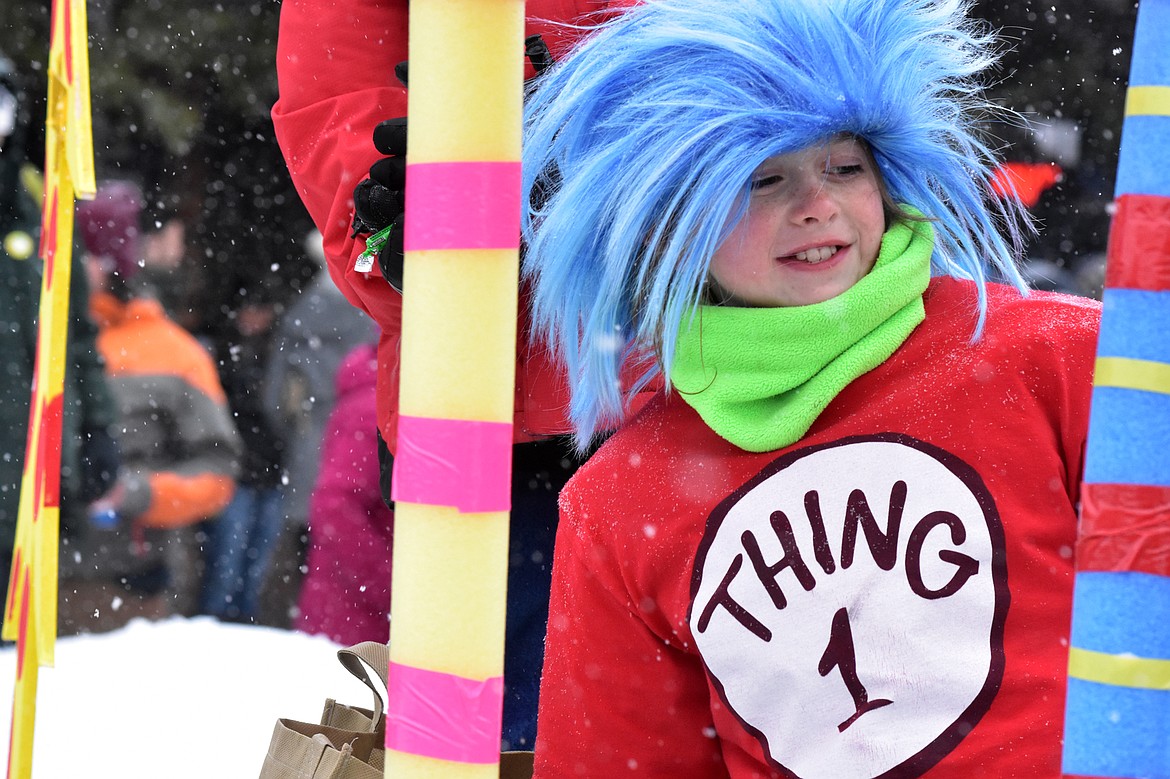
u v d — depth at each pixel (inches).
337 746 222.4
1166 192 94.7
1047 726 157.8
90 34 939.3
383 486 241.1
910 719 161.8
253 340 822.5
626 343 185.5
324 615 500.1
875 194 170.2
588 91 174.9
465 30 103.7
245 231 885.8
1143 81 95.0
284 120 236.2
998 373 167.2
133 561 611.8
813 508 168.2
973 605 161.0
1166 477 95.7
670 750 186.1
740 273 169.5
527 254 193.3
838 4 169.5
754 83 164.4
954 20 185.9
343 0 230.4
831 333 167.8
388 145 214.2
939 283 181.9
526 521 236.7
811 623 166.4
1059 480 164.7
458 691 107.3
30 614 161.2
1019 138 584.7
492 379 106.0
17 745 161.6
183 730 411.8
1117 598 96.7
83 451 593.9
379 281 228.5
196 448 611.8
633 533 179.8
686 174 168.2
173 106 935.0
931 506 163.8
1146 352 95.5
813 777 165.6
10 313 474.6
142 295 690.2
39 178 479.8
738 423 172.1
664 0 177.6
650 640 183.0
